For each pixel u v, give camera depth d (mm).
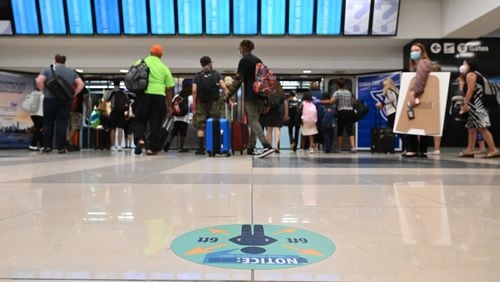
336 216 1277
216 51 9430
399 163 3857
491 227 1130
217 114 5531
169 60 9461
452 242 968
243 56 4645
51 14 8539
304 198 1636
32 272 746
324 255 854
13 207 1409
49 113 5941
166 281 702
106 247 910
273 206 1453
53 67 5816
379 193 1780
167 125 7293
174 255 848
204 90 5363
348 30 8375
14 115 9977
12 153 6332
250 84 4605
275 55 9461
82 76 10266
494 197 1676
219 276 725
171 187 1968
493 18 7125
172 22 8523
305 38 8656
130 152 6852
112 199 1591
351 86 9992
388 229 1101
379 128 7613
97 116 8727
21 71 10016
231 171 2867
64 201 1538
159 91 5234
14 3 8500
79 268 767
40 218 1228
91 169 3000
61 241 962
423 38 8562
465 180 2326
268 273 741
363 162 4020
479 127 4949
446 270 764
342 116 7863
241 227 1112
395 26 8320
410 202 1548
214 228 1099
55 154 5816
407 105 4832
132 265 783
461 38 8484
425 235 1034
